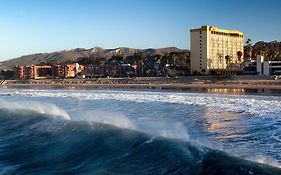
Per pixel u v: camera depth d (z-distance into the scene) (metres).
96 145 18.78
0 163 16.47
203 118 29.94
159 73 152.38
